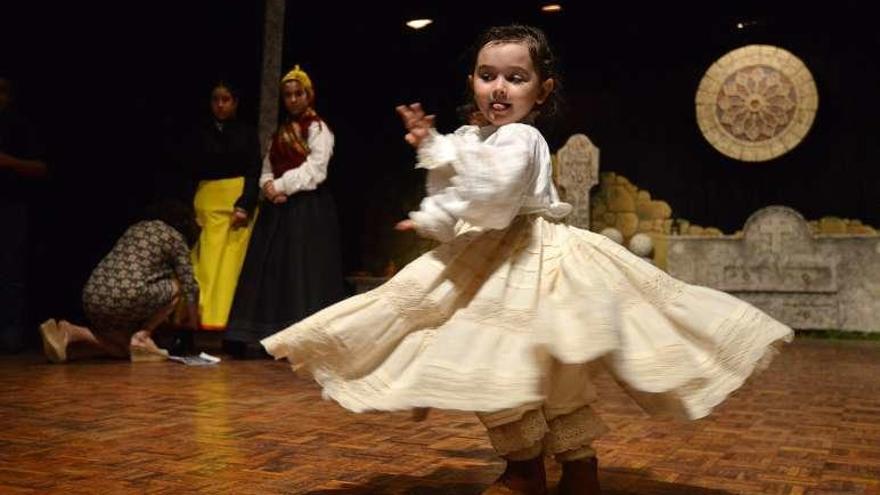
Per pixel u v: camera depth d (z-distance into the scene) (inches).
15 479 95.2
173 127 361.4
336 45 422.9
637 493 91.7
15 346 250.5
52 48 348.2
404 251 432.8
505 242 79.2
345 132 438.0
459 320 75.0
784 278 360.2
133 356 222.5
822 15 378.6
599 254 78.9
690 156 400.5
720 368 76.5
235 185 250.8
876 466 105.9
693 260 372.2
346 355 76.4
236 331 232.8
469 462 105.4
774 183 389.7
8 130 253.1
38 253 347.9
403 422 132.9
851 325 351.6
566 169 390.9
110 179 364.5
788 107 381.7
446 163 76.6
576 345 69.2
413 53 427.8
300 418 136.3
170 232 225.8
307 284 233.1
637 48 404.5
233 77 379.9
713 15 390.0
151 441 116.9
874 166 374.3
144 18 364.5
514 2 393.1
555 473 100.5
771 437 124.7
